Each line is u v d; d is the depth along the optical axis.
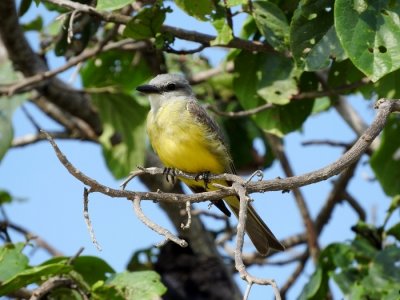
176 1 11.07
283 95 12.19
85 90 14.69
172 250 14.38
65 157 8.29
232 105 16.22
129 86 15.63
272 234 11.50
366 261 12.12
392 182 13.82
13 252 11.34
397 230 12.52
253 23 12.66
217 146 11.48
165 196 8.80
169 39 11.84
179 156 11.52
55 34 14.71
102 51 13.57
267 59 12.38
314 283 12.09
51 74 13.29
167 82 12.39
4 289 10.70
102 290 10.99
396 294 11.12
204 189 11.79
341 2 9.68
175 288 14.12
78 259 11.48
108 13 11.87
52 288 10.83
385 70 9.52
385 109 8.88
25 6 13.20
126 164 15.06
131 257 14.46
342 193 15.06
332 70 12.33
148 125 12.11
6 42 13.70
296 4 12.16
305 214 14.63
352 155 8.77
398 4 9.71
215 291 14.15
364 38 9.63
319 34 10.73
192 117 11.52
